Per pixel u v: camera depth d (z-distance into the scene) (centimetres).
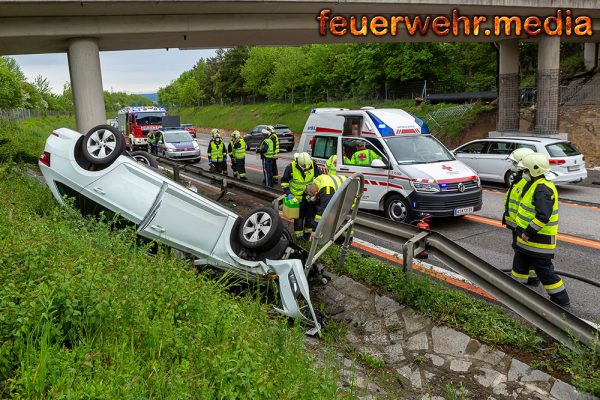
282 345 403
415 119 1104
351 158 1077
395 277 599
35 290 334
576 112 2250
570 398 407
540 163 542
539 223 538
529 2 1800
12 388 266
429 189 938
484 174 1470
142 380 297
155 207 576
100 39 1516
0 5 1216
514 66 2241
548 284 562
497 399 417
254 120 5191
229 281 588
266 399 310
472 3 1706
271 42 1952
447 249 544
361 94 3941
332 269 653
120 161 595
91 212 614
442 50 3384
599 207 1118
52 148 625
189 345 348
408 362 477
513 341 471
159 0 1309
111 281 377
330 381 381
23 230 474
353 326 545
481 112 2508
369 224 638
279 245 571
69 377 279
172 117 3152
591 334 430
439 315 524
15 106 2727
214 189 1316
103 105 1494
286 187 779
